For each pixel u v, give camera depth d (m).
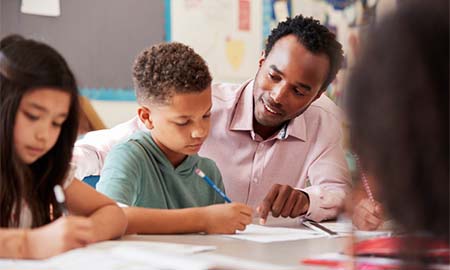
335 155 1.47
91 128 1.97
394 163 0.49
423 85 0.48
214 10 2.51
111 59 2.27
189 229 1.02
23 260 0.73
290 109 1.36
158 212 1.02
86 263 0.70
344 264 0.71
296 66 1.30
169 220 1.01
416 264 0.51
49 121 0.82
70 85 0.84
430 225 0.49
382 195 0.52
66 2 2.16
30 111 0.80
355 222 0.76
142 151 1.18
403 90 0.49
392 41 0.50
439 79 0.48
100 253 0.76
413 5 0.50
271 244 0.91
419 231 0.50
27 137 0.81
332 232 1.04
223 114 1.52
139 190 1.15
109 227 0.91
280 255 0.80
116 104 2.29
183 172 1.24
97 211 0.94
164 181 1.21
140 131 1.26
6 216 0.86
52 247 0.75
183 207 1.22
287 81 1.32
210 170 1.32
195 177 1.26
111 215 0.93
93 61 2.23
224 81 2.56
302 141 1.52
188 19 2.45
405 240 0.51
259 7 2.63
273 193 1.23
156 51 1.18
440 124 0.48
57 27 2.14
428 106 0.48
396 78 0.49
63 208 0.93
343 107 0.54
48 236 0.76
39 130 0.81
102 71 2.25
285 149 1.51
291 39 1.33
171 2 2.40
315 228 1.10
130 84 2.31
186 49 1.18
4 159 0.83
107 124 2.27
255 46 2.63
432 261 0.51
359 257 0.69
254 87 1.45
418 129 0.48
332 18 2.36
